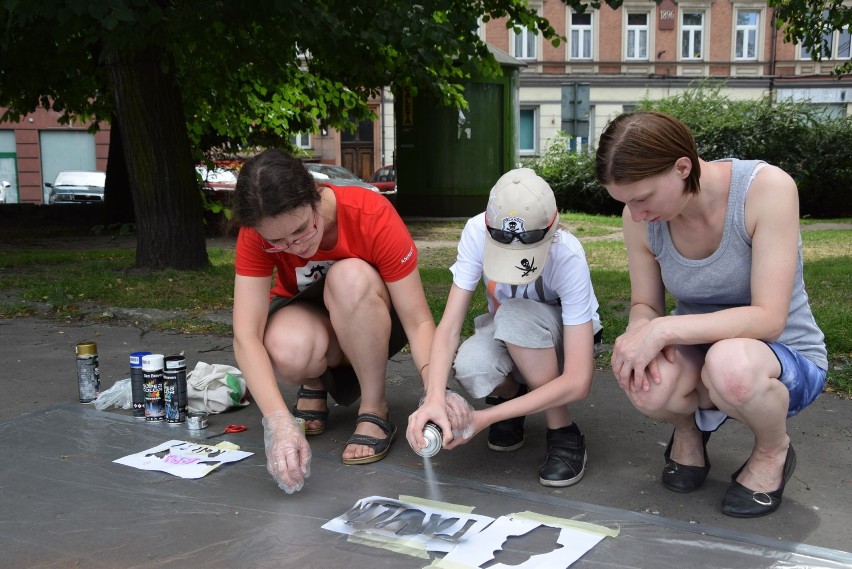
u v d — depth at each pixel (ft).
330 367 9.57
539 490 8.01
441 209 45.73
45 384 12.28
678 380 7.13
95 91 39.32
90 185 71.10
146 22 18.66
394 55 30.81
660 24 90.94
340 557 6.62
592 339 7.91
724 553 6.52
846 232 37.65
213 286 20.47
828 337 12.74
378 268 8.84
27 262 26.84
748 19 91.09
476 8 26.94
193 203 23.59
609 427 9.91
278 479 7.45
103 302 18.67
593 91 91.91
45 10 17.57
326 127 44.62
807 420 9.89
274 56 26.40
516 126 46.96
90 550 6.77
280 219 7.16
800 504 7.50
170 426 10.09
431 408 7.26
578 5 21.91
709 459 8.67
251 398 11.31
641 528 7.00
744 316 6.73
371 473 8.47
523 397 7.61
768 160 52.42
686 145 6.40
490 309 8.89
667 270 7.53
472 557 6.50
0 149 89.04
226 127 40.24
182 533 7.07
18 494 7.95
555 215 7.26
